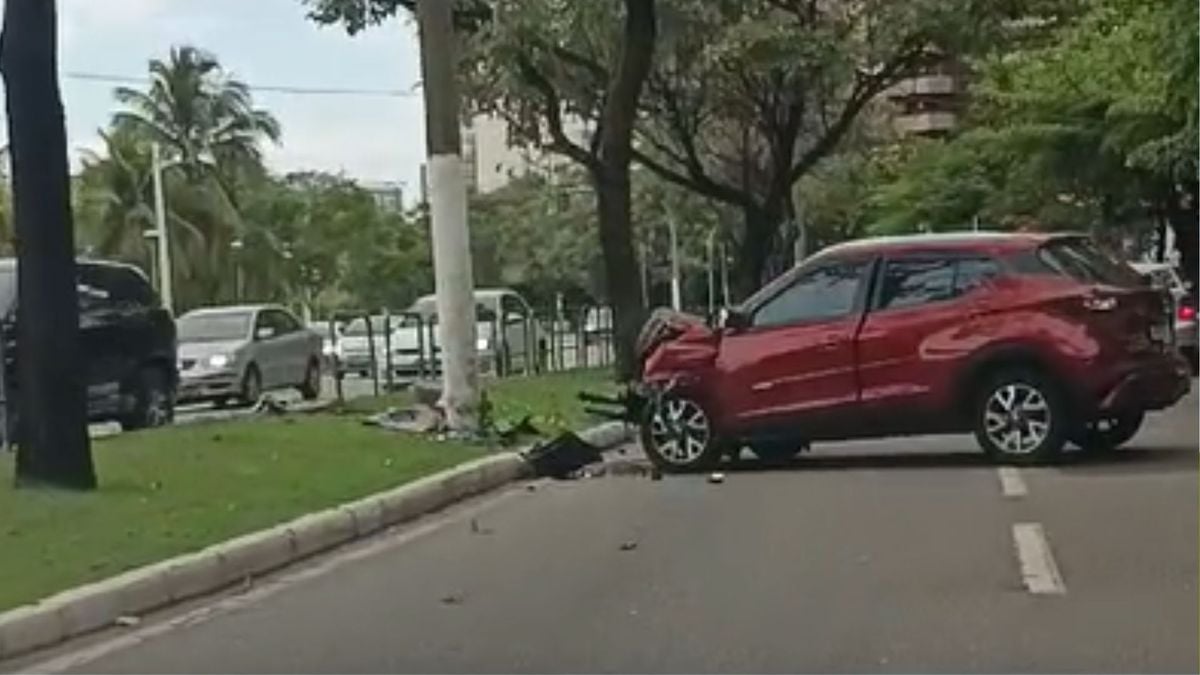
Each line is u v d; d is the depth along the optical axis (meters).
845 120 40.00
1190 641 8.36
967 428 15.71
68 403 13.72
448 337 19.22
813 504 13.73
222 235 68.94
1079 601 9.41
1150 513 12.47
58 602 9.52
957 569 10.49
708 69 36.66
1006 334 15.41
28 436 13.75
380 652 8.80
